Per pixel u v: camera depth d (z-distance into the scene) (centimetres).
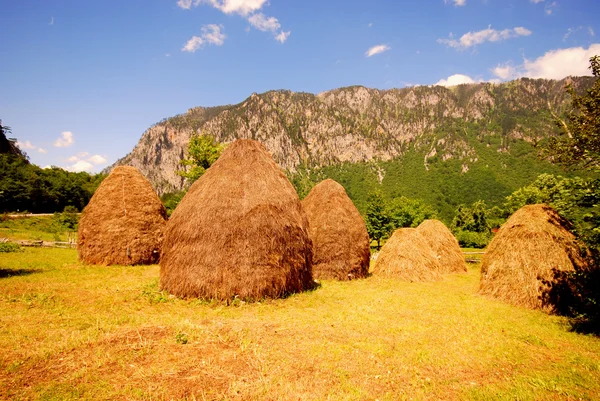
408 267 1572
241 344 631
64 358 550
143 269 1509
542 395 521
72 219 4353
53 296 973
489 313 982
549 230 1109
